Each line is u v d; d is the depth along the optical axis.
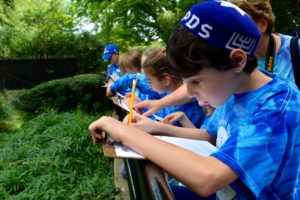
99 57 12.02
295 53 2.04
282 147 1.03
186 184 1.02
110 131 1.21
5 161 4.39
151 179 1.02
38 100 8.30
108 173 3.87
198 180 1.01
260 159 1.02
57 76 12.16
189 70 1.07
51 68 12.15
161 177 1.06
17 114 8.12
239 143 1.04
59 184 3.60
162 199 0.99
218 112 1.51
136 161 1.18
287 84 1.14
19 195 3.37
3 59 12.02
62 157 4.16
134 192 1.26
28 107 8.21
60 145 4.32
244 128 1.07
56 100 8.30
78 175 3.89
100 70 12.02
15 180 3.68
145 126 1.58
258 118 1.06
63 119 5.76
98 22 13.05
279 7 6.52
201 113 2.45
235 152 1.03
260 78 1.16
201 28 1.02
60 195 3.35
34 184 3.56
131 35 12.96
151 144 1.09
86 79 8.34
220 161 1.02
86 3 12.74
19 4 13.04
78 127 4.84
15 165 4.19
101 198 3.33
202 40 1.02
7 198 3.40
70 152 4.25
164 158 1.05
